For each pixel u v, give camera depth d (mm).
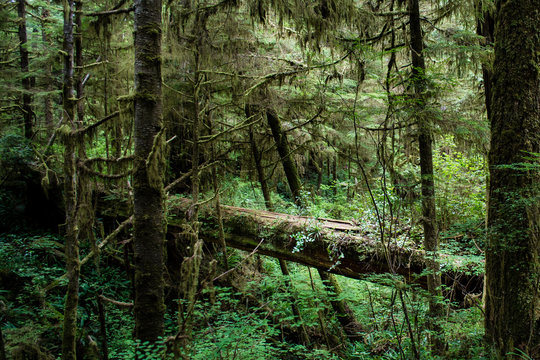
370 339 5227
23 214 8125
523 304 2857
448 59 4473
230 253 8258
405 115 4008
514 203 2814
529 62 2922
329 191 12266
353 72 5527
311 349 6160
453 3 4215
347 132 7281
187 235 5363
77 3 4336
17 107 9664
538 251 2863
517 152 2947
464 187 6422
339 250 5125
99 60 6547
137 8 4035
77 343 4969
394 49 4316
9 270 6027
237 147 7766
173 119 7613
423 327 3783
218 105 6840
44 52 8508
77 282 3893
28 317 5121
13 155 8141
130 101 4090
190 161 7848
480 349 3152
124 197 7285
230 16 5902
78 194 4035
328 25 5113
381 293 5031
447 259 4035
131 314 6113
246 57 6379
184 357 3113
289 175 7598
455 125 4000
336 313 6520
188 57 6078
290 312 6539
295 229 5656
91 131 4230
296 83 6664
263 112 6820
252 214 6406
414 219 4664
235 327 4324
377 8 5164
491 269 3125
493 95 3162
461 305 4426
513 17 2980
